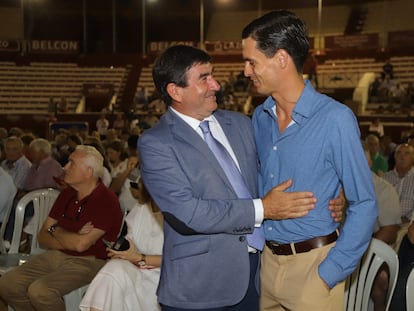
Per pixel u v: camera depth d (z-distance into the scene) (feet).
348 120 7.06
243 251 7.74
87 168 13.17
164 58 7.72
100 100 77.77
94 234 13.03
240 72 83.15
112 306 10.86
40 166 22.29
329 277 7.11
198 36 98.22
